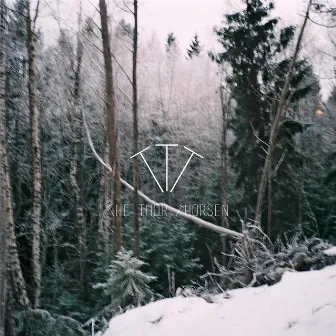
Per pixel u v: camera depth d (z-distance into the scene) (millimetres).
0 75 10883
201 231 20938
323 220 23062
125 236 16031
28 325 9938
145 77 27344
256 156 18281
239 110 19078
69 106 18672
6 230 10406
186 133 26656
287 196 19000
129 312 4164
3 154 10609
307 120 24688
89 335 6500
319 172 24562
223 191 20047
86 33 14961
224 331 3174
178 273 15742
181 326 3482
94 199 22844
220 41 19641
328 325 2758
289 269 5391
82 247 16703
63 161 22391
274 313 3316
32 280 12875
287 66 17062
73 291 15875
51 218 17547
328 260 5430
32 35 12664
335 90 23469
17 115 19000
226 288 6633
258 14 18578
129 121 23188
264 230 18844
